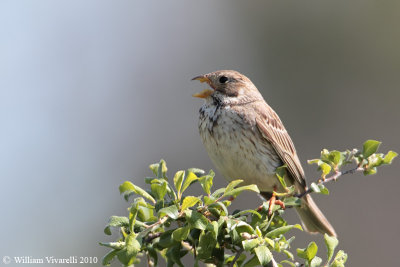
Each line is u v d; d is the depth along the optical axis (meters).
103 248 13.45
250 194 13.66
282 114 15.26
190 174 6.07
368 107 15.18
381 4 15.69
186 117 15.81
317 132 15.00
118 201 14.34
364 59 15.58
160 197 6.00
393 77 15.42
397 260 13.95
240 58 16.16
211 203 5.92
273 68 15.77
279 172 7.12
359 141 14.98
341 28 15.76
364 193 14.34
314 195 14.30
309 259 5.95
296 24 15.95
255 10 16.36
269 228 6.42
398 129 15.02
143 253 6.24
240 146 8.38
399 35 15.57
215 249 6.05
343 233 14.16
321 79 15.47
